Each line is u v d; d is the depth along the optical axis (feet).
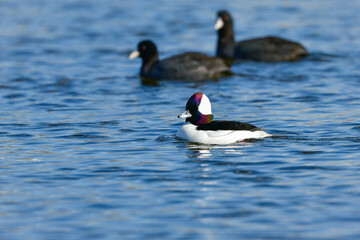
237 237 33.83
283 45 94.07
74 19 126.93
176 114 63.87
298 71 85.56
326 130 55.42
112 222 36.04
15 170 45.60
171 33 114.73
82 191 41.01
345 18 126.72
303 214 36.68
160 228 35.09
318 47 101.35
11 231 35.09
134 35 112.98
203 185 41.65
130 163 46.88
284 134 54.13
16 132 56.90
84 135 55.62
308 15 130.31
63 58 95.71
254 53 94.27
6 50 100.63
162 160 47.50
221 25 96.37
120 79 83.30
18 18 127.44
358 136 53.11
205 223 35.65
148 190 40.96
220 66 85.05
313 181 41.98
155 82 81.61
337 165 45.19
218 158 47.62
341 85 76.28
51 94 74.02
